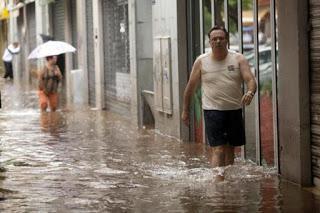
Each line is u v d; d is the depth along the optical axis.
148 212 9.50
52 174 12.45
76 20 29.86
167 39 17.03
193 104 16.30
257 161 13.02
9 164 13.58
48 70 24.30
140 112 19.98
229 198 10.23
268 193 10.51
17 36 48.69
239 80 11.47
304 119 10.84
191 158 13.99
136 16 20.00
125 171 12.65
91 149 15.45
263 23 12.66
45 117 22.62
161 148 15.46
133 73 20.31
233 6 14.19
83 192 10.86
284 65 11.23
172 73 16.94
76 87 28.17
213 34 11.34
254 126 13.20
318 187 10.75
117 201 10.17
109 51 24.55
